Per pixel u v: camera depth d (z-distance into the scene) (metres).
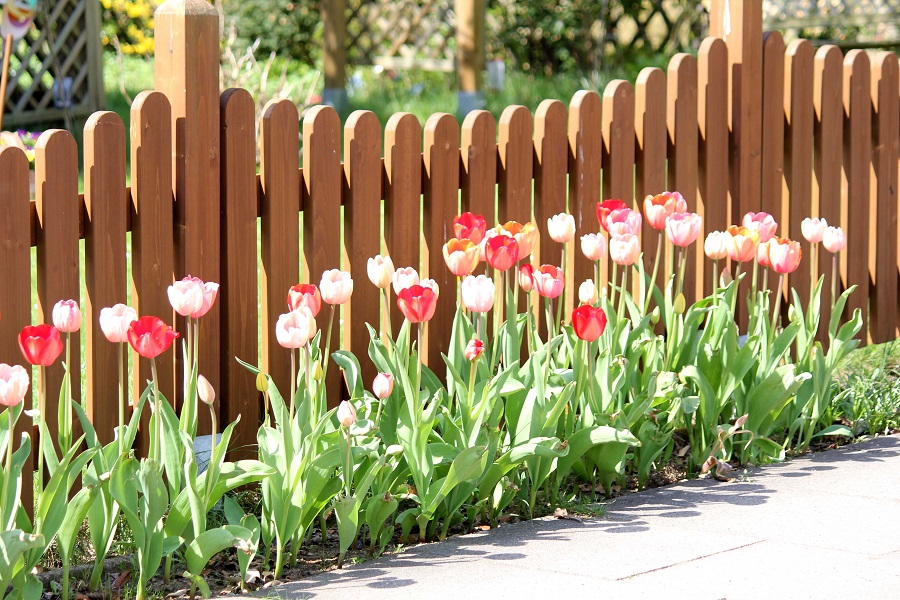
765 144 5.17
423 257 4.23
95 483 2.95
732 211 5.12
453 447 3.51
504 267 3.51
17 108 10.45
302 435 3.36
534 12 15.55
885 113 5.53
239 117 3.71
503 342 3.91
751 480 4.05
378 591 3.07
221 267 3.78
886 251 5.65
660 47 15.66
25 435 2.99
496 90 13.30
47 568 3.29
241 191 3.75
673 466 4.25
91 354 3.52
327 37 12.62
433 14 14.74
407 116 4.07
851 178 5.44
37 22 10.51
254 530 3.21
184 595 3.13
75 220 3.41
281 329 3.09
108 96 12.88
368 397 3.55
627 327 4.05
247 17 15.13
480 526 3.65
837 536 3.46
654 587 3.05
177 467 3.18
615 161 4.68
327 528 3.65
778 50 5.15
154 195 3.55
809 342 4.38
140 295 3.57
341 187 4.01
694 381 4.19
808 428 4.40
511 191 4.38
